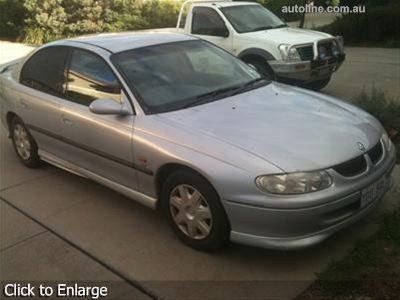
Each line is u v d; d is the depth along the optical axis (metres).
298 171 3.32
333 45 8.65
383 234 3.89
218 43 8.85
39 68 5.38
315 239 3.39
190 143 3.70
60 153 5.13
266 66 8.27
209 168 3.52
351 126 3.90
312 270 3.56
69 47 5.03
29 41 17.89
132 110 4.18
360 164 3.58
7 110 5.81
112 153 4.31
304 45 8.12
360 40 15.80
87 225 4.41
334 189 3.37
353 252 3.69
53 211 4.71
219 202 3.56
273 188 3.31
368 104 6.38
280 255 3.76
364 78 10.09
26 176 5.60
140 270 3.71
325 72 8.55
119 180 4.41
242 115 4.01
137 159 4.06
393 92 8.66
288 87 4.89
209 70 4.79
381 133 4.08
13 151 6.48
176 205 3.91
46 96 5.11
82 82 4.74
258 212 3.36
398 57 12.61
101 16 17.23
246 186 3.38
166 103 4.23
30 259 3.94
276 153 3.45
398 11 15.31
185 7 9.78
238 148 3.53
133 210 4.63
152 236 4.16
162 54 4.74
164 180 4.03
